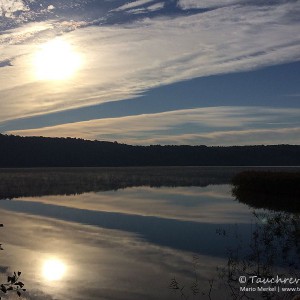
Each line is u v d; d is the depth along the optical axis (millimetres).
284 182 37844
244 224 22734
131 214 27250
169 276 13719
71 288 12719
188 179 71312
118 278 13555
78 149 164250
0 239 19234
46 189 49750
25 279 13492
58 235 20172
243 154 171125
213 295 12102
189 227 22000
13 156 147250
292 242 17797
